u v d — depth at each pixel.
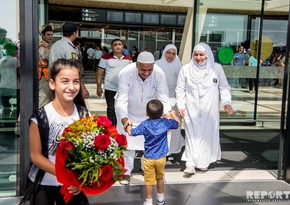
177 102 4.97
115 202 3.98
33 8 3.77
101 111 8.76
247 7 7.77
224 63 7.91
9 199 3.90
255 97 8.23
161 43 17.53
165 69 5.21
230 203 4.00
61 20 12.94
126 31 18.06
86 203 2.48
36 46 3.84
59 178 2.03
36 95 3.89
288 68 4.54
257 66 8.08
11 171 3.96
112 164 2.08
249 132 7.70
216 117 4.98
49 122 2.29
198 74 4.82
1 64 3.77
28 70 3.79
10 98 3.85
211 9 7.65
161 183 3.86
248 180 4.74
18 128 3.88
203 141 4.90
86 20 12.90
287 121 4.59
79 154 2.01
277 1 7.78
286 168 4.69
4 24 3.76
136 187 4.41
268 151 6.24
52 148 2.29
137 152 5.94
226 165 5.38
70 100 2.33
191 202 4.02
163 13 13.11
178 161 5.50
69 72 2.31
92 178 2.01
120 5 12.09
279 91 8.27
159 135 3.74
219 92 5.04
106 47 19.20
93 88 13.06
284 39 7.99
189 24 8.33
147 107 3.83
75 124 2.11
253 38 7.95
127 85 4.24
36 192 2.36
